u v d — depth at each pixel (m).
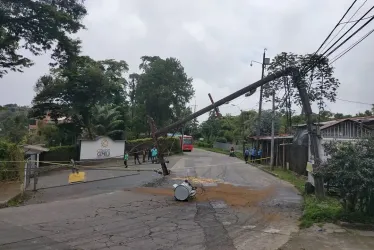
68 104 36.12
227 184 19.31
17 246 7.70
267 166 31.14
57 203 13.24
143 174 24.30
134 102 65.12
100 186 18.42
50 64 24.25
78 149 34.34
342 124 18.84
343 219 9.77
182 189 13.90
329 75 15.13
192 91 65.69
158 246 7.96
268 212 11.94
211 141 80.69
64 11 21.59
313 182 15.05
